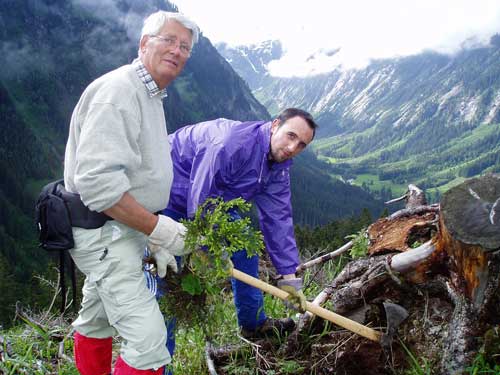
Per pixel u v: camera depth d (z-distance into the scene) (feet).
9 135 341.62
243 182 10.37
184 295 9.00
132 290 7.82
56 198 7.73
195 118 567.59
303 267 14.44
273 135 10.24
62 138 427.33
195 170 10.19
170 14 7.66
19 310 13.53
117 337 13.15
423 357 9.64
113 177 7.02
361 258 11.53
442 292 9.83
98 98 7.16
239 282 11.62
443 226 8.75
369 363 10.35
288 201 11.36
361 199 650.43
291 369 10.79
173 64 7.68
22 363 10.97
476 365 8.81
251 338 12.19
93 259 7.72
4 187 295.07
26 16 555.28
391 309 9.52
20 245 228.43
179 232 7.89
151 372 7.87
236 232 8.16
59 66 522.06
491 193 8.46
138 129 7.44
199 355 11.74
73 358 11.37
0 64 472.44
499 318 8.76
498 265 8.57
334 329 10.96
